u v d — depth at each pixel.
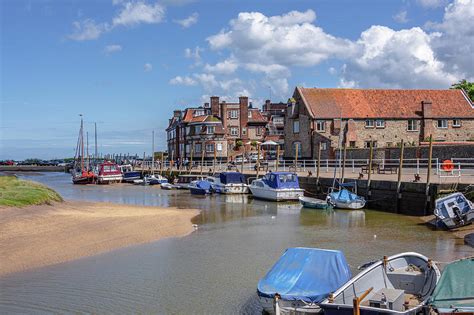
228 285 18.36
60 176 118.00
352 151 57.81
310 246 25.42
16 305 16.08
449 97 69.88
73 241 25.12
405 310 12.37
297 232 30.05
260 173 61.53
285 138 71.81
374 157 53.94
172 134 112.06
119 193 63.09
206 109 101.00
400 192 37.41
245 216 37.97
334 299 13.24
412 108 67.44
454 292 12.25
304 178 51.22
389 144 65.38
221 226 32.59
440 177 36.91
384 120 65.56
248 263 21.70
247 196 56.00
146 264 21.44
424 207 34.59
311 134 64.88
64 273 19.80
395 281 15.38
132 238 26.92
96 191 67.19
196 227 31.81
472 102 72.94
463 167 45.91
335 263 15.58
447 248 24.27
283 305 14.05
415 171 47.44
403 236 27.97
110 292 17.48
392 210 38.47
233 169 71.25
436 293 12.41
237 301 16.62
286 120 71.38
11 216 29.45
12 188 39.94
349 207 40.56
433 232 29.12
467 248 24.16
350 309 12.10
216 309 15.89
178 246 25.42
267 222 34.56
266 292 14.52
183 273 20.00
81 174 87.00
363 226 32.09
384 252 23.62
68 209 36.22
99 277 19.34
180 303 16.42
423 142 60.56
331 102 66.69
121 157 133.88
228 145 92.81
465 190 32.41
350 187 44.16
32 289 17.73
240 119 95.69
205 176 70.56
